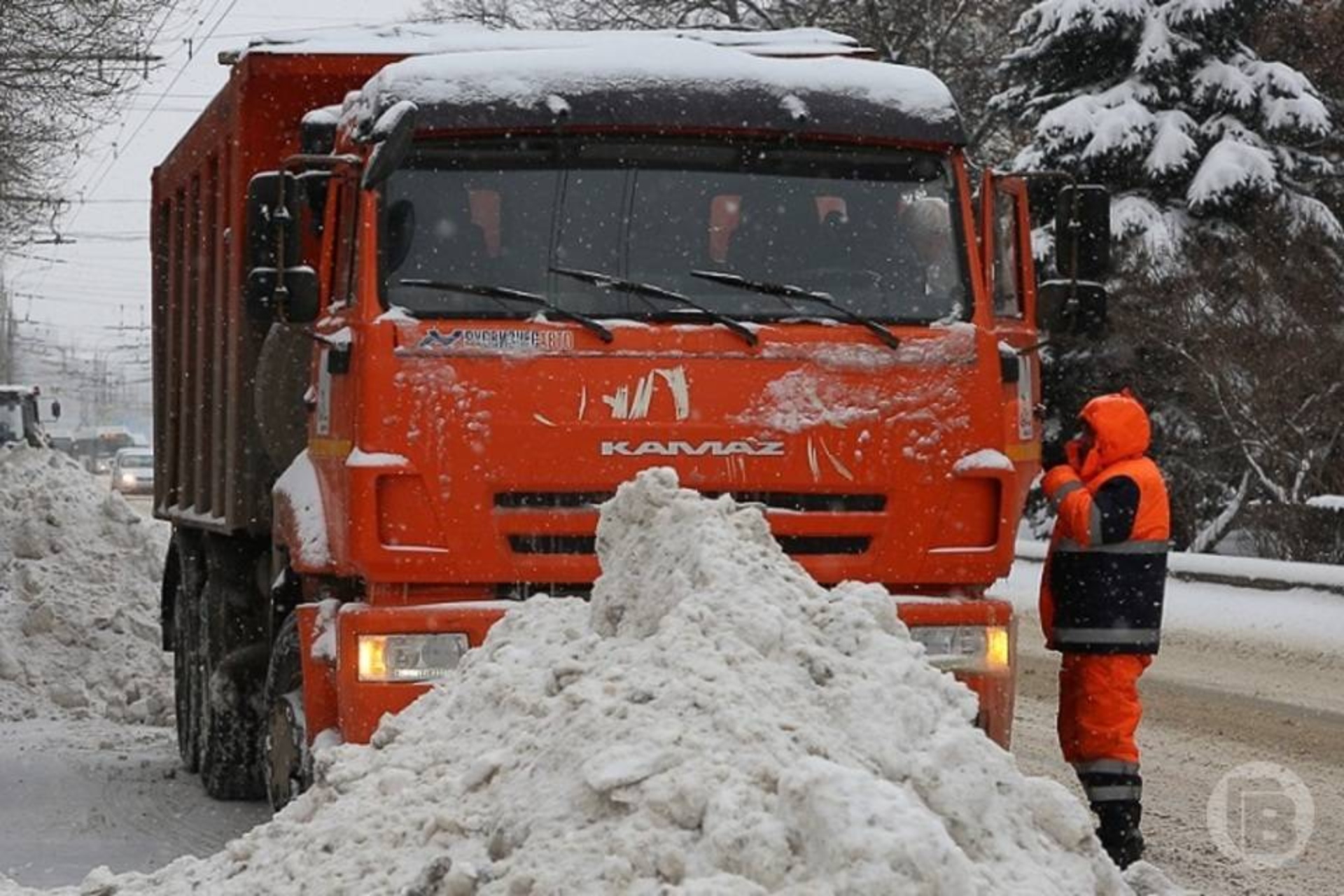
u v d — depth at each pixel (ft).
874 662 27.22
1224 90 143.02
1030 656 88.74
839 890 22.21
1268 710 67.92
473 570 38.70
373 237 39.50
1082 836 26.35
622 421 39.09
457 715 29.48
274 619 46.65
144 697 76.18
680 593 28.68
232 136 52.60
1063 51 150.10
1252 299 123.54
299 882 27.14
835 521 39.58
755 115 40.60
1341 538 113.39
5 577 83.35
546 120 40.11
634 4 197.26
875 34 187.62
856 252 40.86
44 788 57.31
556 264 39.96
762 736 24.93
